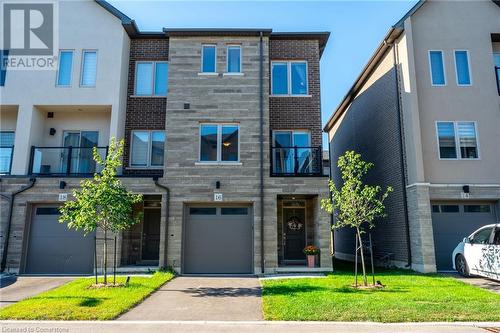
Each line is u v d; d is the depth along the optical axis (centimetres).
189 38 1492
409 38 1467
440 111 1449
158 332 654
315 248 1362
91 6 1551
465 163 1419
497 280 1067
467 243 1188
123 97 1527
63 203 1384
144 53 1600
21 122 1460
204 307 827
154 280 1127
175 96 1441
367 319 717
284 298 873
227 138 1427
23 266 1336
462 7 1528
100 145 1545
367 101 1858
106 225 1057
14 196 1359
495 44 1588
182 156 1396
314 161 1458
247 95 1450
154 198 1482
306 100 1537
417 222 1352
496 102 1466
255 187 1373
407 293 924
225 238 1378
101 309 774
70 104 1479
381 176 1670
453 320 712
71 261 1350
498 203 1418
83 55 1526
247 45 1493
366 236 1820
